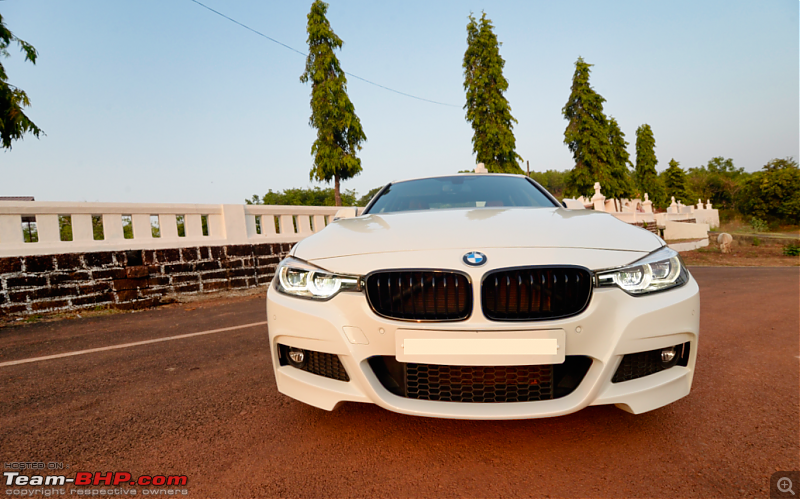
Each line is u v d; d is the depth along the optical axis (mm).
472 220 2119
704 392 2336
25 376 2912
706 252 16297
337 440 1881
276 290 1996
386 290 1706
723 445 1761
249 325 4406
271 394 2443
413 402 1666
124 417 2189
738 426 1923
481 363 1607
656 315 1694
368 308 1713
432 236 1889
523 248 1725
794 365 2775
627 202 25781
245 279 7176
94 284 5672
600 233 1906
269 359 3137
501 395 1667
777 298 5449
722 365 2811
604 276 1665
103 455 1815
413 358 1646
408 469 1643
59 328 4586
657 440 1811
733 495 1435
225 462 1733
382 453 1764
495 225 1992
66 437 1982
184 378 2771
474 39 24953
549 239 1799
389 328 1677
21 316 5180
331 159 20656
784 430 1873
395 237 1934
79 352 3529
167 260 6316
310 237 2287
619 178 32312
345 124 20672
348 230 2205
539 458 1691
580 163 31516
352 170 21109
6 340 4047
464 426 1968
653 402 1700
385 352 1692
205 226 8586
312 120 21172
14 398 2494
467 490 1502
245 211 7328
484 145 24891
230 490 1542
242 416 2160
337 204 20984
